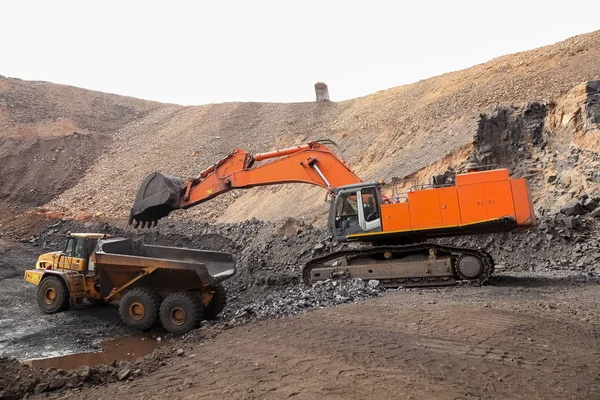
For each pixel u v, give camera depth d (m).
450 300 7.60
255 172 11.12
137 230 23.88
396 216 9.73
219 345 5.84
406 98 31.08
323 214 19.00
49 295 9.90
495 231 9.44
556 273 10.37
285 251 15.87
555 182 13.74
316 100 44.53
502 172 9.23
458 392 3.80
